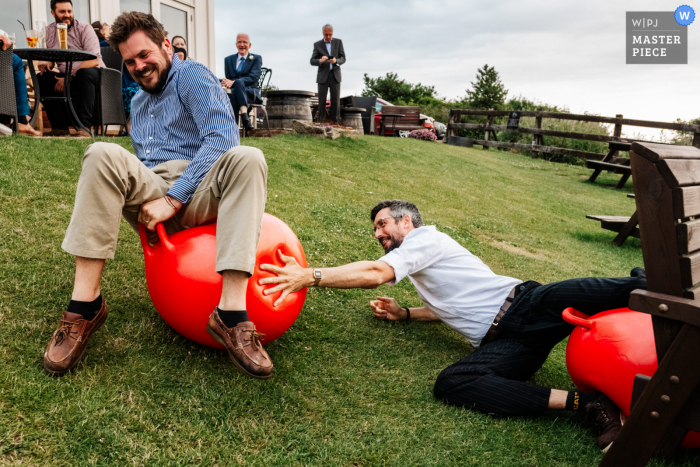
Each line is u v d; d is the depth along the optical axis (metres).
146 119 2.37
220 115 2.21
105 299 2.49
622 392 1.82
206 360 2.15
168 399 1.86
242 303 1.90
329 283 2.17
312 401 2.02
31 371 1.83
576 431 2.00
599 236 6.66
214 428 1.76
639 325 1.88
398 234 2.64
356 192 5.96
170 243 2.05
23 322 2.12
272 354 2.34
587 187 10.44
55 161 4.15
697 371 1.41
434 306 2.58
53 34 5.70
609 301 2.10
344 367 2.34
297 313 2.25
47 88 5.58
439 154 10.48
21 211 3.16
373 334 2.74
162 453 1.60
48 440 1.56
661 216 1.41
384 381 2.27
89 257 1.87
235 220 1.87
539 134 13.87
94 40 5.79
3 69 4.48
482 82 32.56
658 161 1.38
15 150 4.11
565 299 2.15
